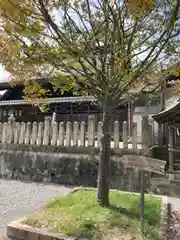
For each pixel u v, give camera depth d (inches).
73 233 129.0
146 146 255.0
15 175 309.3
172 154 255.3
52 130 297.0
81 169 275.6
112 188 256.8
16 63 133.8
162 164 131.7
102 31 150.3
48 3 129.6
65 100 450.0
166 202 195.2
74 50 129.9
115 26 143.9
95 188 242.1
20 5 107.9
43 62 136.3
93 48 148.2
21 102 509.4
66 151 286.0
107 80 162.1
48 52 131.5
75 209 165.3
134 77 155.7
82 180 273.1
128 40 163.3
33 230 131.9
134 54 172.7
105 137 180.7
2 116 563.8
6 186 264.8
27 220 145.6
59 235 126.3
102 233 130.3
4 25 115.6
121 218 150.7
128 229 135.9
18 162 310.7
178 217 171.2
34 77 161.0
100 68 174.1
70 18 149.5
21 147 311.7
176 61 170.2
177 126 263.1
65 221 143.6
